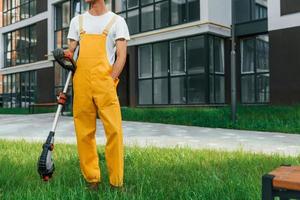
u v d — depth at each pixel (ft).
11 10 97.14
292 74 49.96
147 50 62.85
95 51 11.24
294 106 46.73
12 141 25.79
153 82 61.67
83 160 11.72
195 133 34.32
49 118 56.85
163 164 15.76
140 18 63.41
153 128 39.14
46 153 10.13
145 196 10.39
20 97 93.50
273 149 23.89
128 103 67.26
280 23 51.13
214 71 57.16
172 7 59.41
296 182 5.50
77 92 11.36
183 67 57.88
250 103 57.26
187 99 57.16
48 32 82.94
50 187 11.00
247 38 58.49
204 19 55.21
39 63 85.66
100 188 11.46
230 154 18.79
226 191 10.76
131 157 17.13
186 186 11.41
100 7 11.60
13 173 13.20
